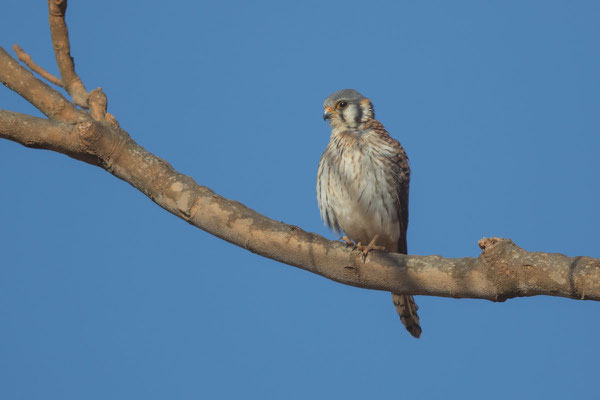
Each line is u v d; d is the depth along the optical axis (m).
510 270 6.81
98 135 7.57
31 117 7.66
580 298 6.58
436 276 7.29
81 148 7.62
